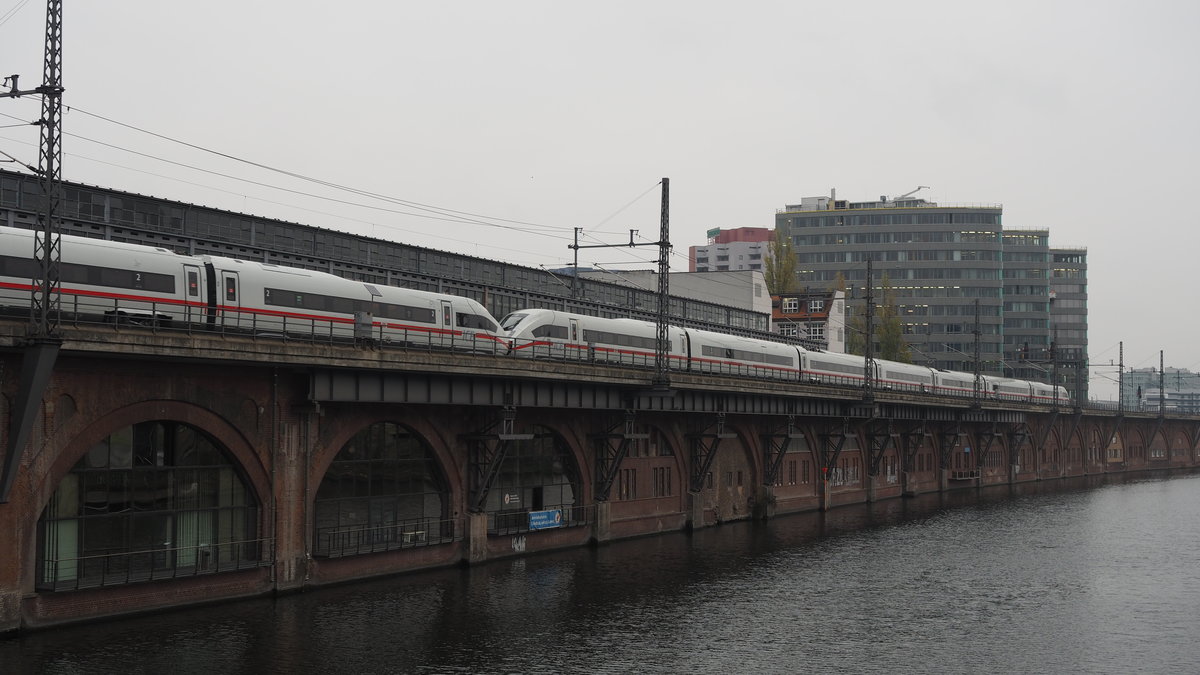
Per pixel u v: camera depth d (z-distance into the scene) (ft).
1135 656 162.81
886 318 588.09
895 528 307.58
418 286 274.16
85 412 144.05
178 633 147.95
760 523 309.63
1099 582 224.12
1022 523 328.29
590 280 359.46
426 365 184.85
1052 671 153.89
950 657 160.35
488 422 213.87
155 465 156.15
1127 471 639.76
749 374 327.88
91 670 129.49
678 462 281.74
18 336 130.93
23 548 137.80
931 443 444.14
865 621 182.60
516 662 148.25
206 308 168.86
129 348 139.85
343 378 176.55
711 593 200.44
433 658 147.54
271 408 169.68
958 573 232.12
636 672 146.82
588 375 221.25
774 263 587.27
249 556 168.86
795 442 345.51
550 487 238.48
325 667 139.44
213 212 223.10
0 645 134.62
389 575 194.59
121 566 151.43
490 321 228.02
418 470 203.10
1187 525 326.24
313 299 186.60
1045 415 543.39
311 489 176.65
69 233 190.90
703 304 425.69
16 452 133.49
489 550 216.74
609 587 200.54
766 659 156.25
